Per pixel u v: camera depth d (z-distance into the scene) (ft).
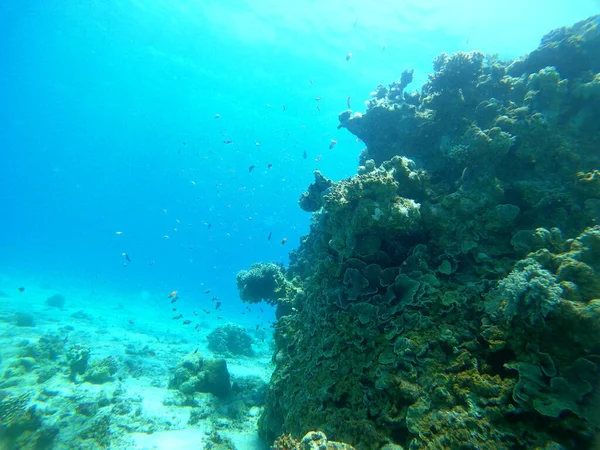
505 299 14.67
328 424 16.63
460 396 13.67
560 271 13.37
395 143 28.76
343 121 33.19
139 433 24.18
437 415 13.33
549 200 18.63
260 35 103.45
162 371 41.47
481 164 20.62
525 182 19.77
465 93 24.49
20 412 22.67
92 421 23.71
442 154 24.29
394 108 28.25
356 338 19.29
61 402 26.53
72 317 71.20
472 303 16.96
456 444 12.07
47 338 39.81
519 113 21.36
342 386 17.88
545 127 19.80
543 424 11.68
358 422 15.74
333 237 21.12
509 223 19.02
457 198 20.24
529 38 63.21
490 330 14.90
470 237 19.63
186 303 172.35
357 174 21.91
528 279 13.71
